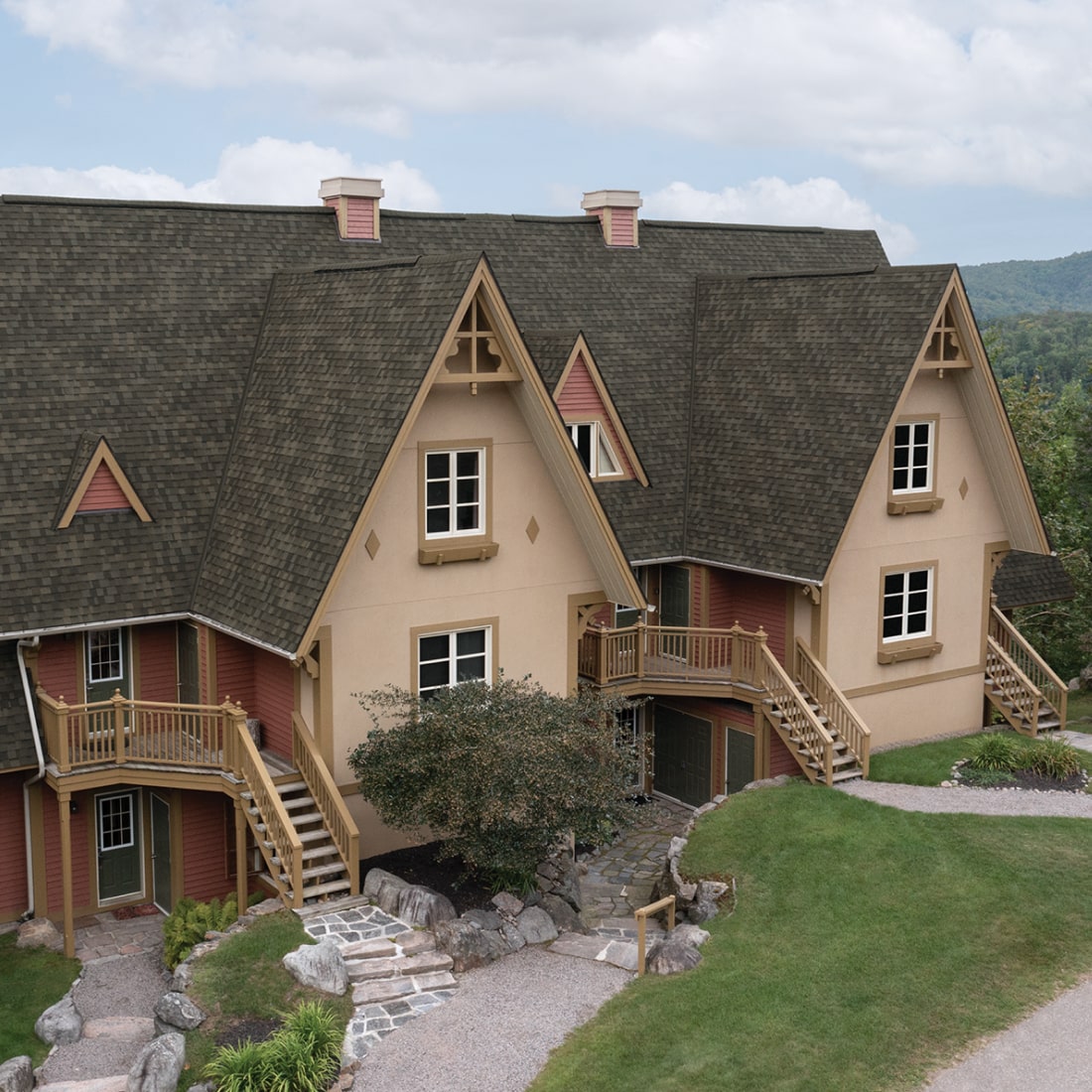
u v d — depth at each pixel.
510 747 20.56
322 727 22.66
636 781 31.02
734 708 28.64
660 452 29.81
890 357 27.06
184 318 27.19
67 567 23.45
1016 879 21.69
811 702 27.72
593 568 26.02
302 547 22.17
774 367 29.61
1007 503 30.50
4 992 21.02
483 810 20.09
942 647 30.16
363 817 23.27
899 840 23.30
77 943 23.11
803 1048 16.95
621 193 33.94
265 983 18.56
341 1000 18.44
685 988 18.53
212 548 24.36
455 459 23.94
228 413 26.31
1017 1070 16.55
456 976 19.30
